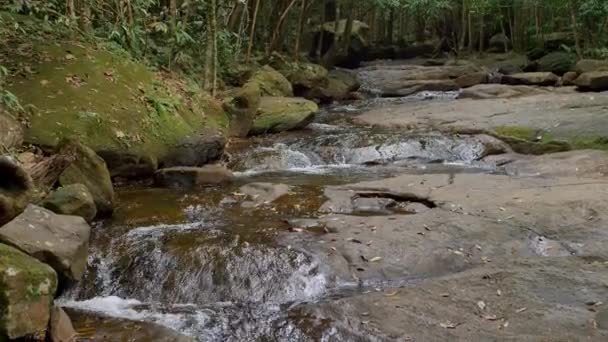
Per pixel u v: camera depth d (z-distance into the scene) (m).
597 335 3.75
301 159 9.28
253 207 6.43
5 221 3.50
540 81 17.41
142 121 7.98
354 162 9.47
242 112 10.66
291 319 4.20
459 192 6.78
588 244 5.25
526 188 6.90
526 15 25.59
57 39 8.82
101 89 8.03
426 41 33.47
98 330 4.00
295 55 17.88
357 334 3.94
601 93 14.43
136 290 4.73
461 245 5.27
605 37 20.17
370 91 18.72
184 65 11.91
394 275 4.85
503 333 3.85
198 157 8.38
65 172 5.86
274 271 4.82
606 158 8.30
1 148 6.03
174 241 5.27
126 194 6.96
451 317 4.09
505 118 11.47
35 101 7.23
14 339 3.50
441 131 11.08
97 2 10.61
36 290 3.64
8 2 9.19
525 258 5.06
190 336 3.92
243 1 13.78
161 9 13.10
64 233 4.52
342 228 5.59
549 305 4.18
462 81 18.77
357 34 27.20
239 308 4.47
